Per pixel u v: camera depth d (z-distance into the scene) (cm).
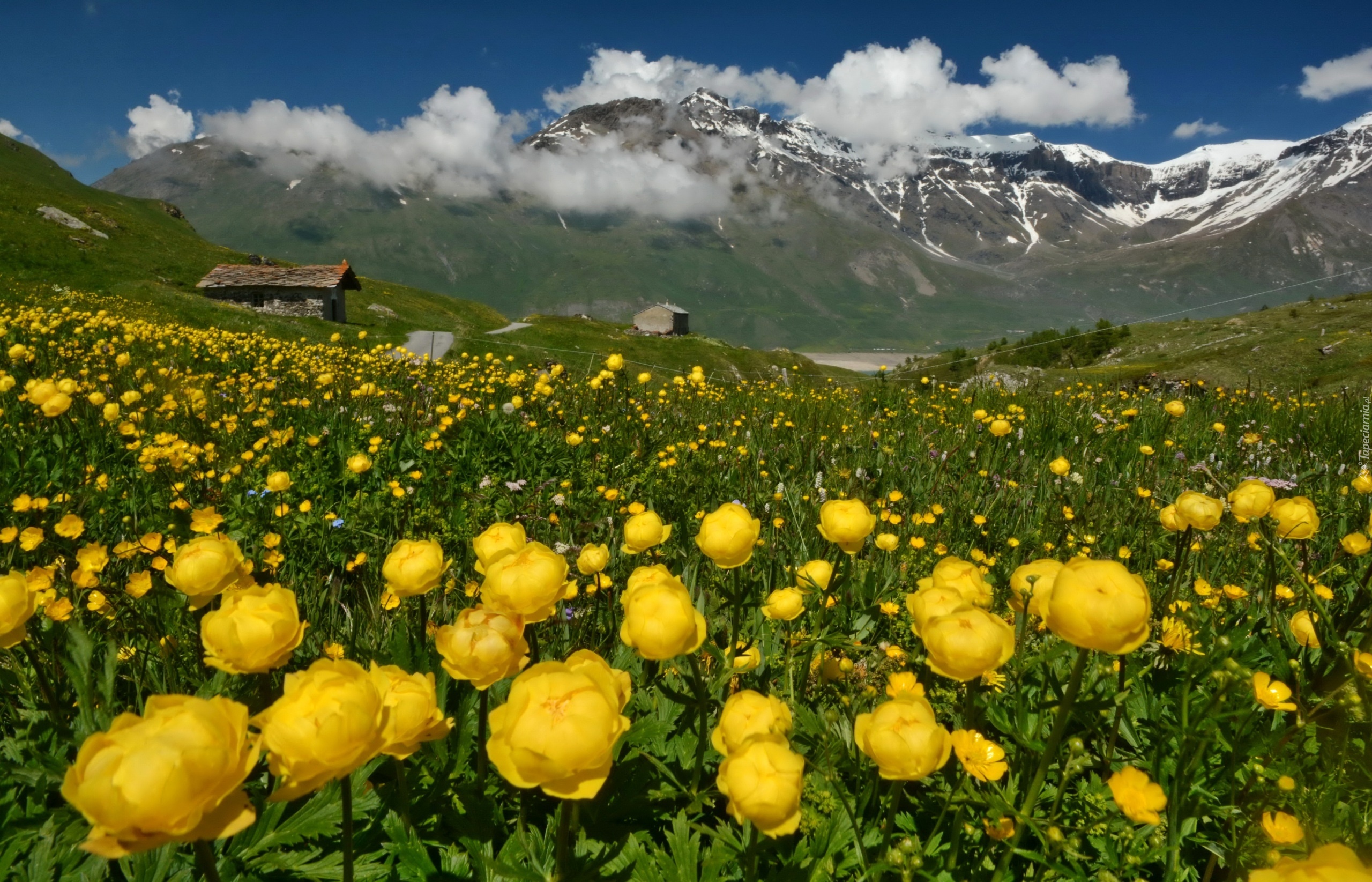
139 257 6688
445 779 187
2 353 904
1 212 6125
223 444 623
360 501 454
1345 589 292
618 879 166
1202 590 287
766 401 959
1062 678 228
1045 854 155
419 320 7788
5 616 153
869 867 162
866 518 216
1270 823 153
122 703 233
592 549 249
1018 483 572
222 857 171
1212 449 655
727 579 323
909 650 279
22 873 164
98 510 425
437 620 308
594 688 123
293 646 138
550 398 793
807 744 198
